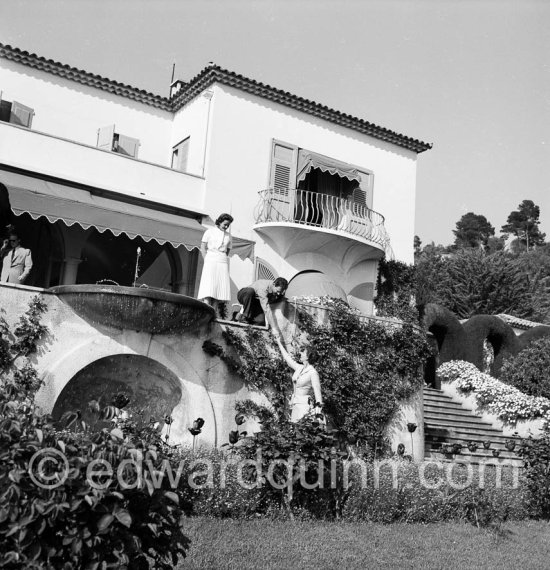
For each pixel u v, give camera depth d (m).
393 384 15.73
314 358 14.64
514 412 20.48
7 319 11.18
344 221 22.58
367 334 15.66
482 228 87.94
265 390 13.63
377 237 23.59
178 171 20.19
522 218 103.19
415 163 25.34
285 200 21.84
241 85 21.47
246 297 14.38
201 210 20.19
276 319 14.45
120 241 21.77
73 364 11.48
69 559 4.84
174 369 12.53
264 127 21.89
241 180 21.09
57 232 19.28
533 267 58.47
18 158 18.06
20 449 4.91
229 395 13.16
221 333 13.38
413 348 16.20
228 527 9.24
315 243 21.47
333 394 14.66
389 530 10.38
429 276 44.88
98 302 11.45
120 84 21.95
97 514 4.91
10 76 20.23
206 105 21.39
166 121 23.11
